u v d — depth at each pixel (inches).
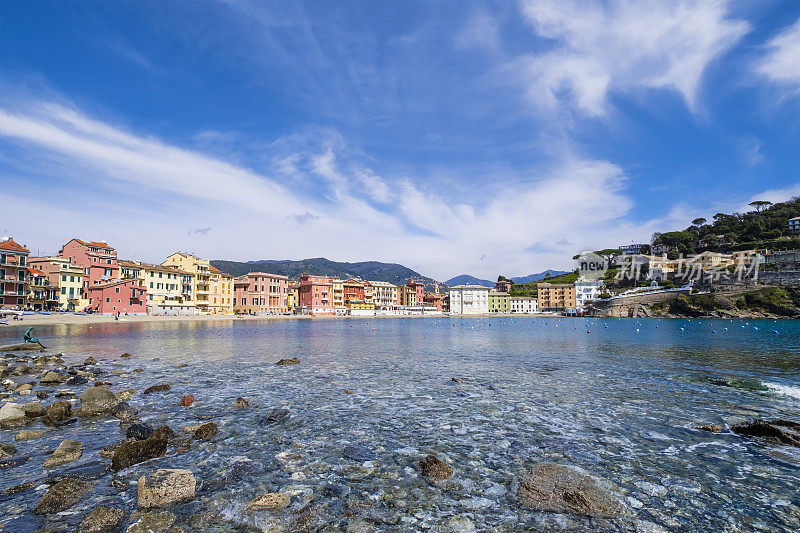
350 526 331.0
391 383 957.2
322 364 1284.4
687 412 698.2
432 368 1214.3
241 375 1050.1
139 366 1186.6
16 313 3587.6
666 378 1042.7
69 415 636.7
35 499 366.3
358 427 604.7
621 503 374.6
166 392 829.8
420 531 324.2
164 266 5620.1
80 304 4512.8
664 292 7780.5
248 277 7047.2
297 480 419.2
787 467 462.0
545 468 444.5
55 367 1127.0
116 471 432.5
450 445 530.0
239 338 2400.3
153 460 467.8
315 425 613.0
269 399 780.0
